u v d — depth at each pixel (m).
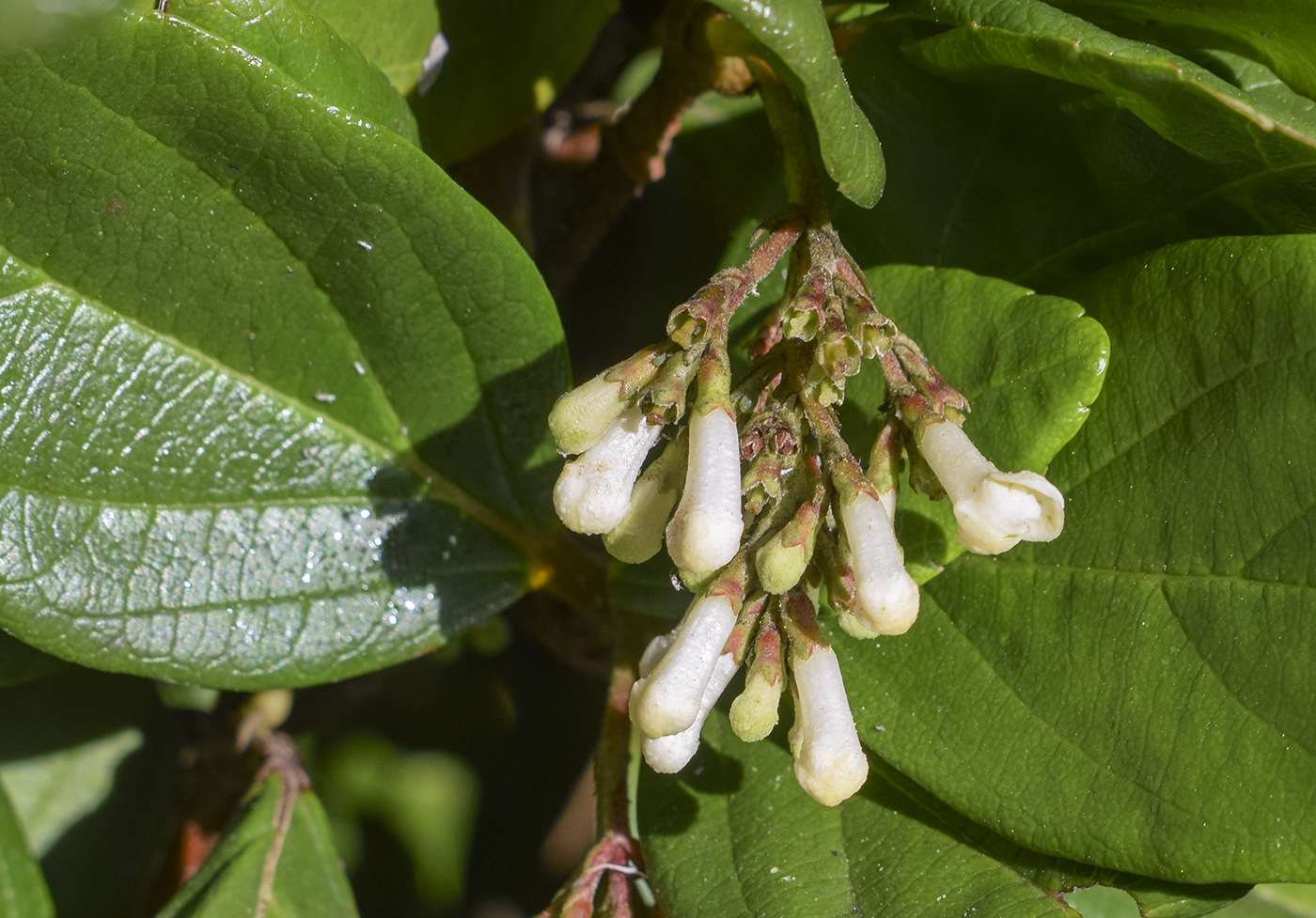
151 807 0.33
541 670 0.45
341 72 0.28
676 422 0.27
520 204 0.35
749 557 0.27
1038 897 0.27
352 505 0.29
